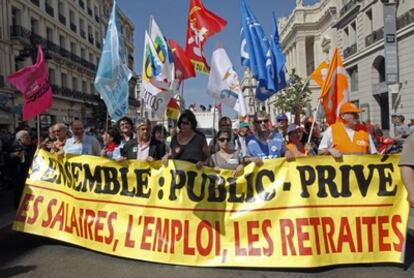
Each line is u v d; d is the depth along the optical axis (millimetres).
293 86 41562
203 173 5574
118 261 5574
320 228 5297
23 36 31656
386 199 5328
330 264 5199
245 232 5402
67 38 42312
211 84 7859
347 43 36812
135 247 5633
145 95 7000
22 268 5402
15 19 32219
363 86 32344
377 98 30500
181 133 6023
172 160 5676
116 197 5859
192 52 8867
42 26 36312
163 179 5695
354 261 5238
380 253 5262
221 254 5371
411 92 24656
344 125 6234
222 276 5051
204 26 8781
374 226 5301
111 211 5855
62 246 6234
